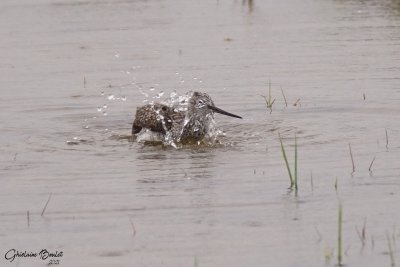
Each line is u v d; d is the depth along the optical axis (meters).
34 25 72.12
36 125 46.44
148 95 51.78
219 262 28.94
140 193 35.50
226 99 50.62
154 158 40.72
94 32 69.00
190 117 43.88
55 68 58.75
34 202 34.81
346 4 76.62
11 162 40.12
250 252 29.64
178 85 53.66
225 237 30.91
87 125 46.62
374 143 41.31
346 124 44.84
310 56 59.78
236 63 58.62
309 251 29.64
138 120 44.59
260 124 45.81
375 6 75.19
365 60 58.00
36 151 41.94
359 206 33.34
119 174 38.16
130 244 30.56
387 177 36.44
